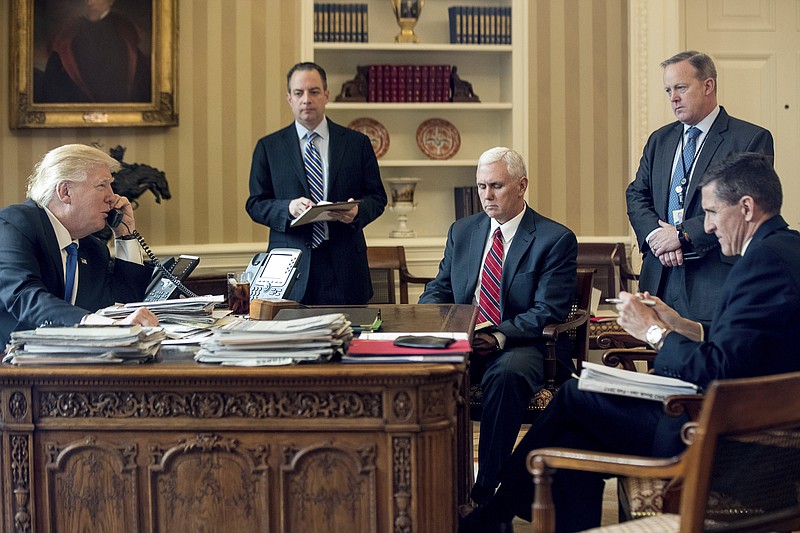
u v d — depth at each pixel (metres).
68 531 2.37
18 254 2.89
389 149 6.21
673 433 2.50
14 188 5.35
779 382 1.84
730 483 1.95
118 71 5.39
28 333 2.39
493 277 3.77
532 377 3.42
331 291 4.35
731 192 2.48
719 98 5.87
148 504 2.35
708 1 5.84
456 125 6.25
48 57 5.32
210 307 2.97
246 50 5.58
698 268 3.83
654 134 4.16
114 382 2.31
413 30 6.09
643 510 2.40
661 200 4.05
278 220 4.28
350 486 2.30
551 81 5.88
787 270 2.36
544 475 2.03
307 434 2.30
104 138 5.46
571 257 3.70
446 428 2.30
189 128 5.55
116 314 2.81
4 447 2.36
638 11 5.77
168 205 5.55
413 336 2.57
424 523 2.27
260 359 2.33
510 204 3.70
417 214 6.26
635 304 2.67
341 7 5.82
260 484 2.31
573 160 5.91
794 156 5.90
